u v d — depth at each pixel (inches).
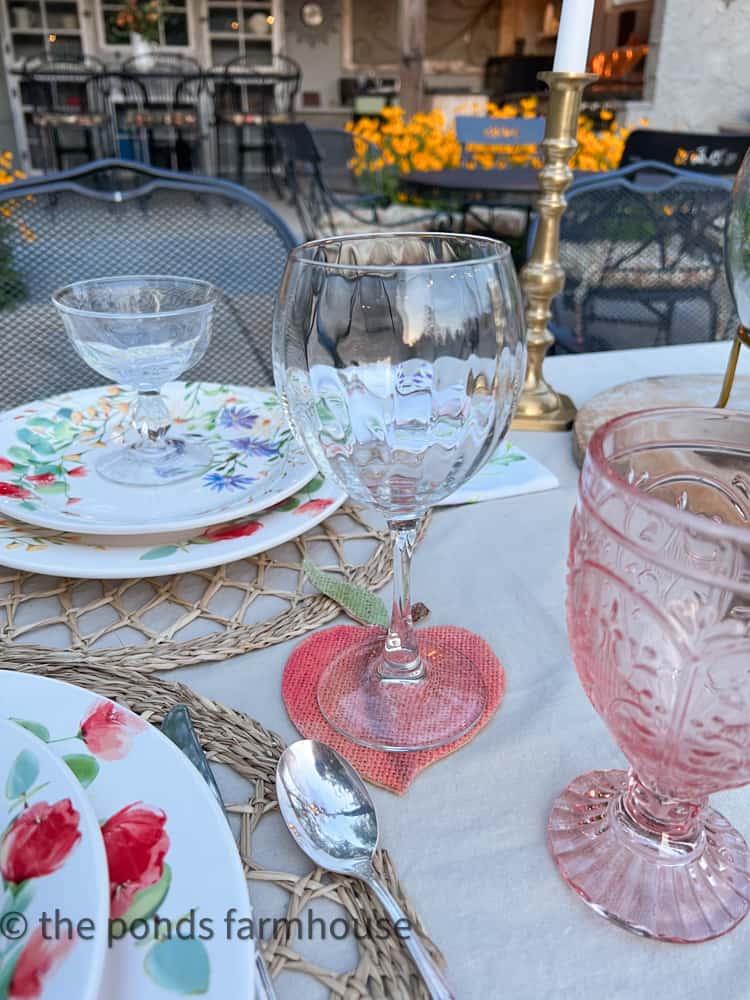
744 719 9.3
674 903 10.4
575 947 10.1
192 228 40.6
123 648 15.2
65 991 7.6
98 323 19.6
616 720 10.2
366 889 10.6
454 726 13.7
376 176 130.8
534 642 16.1
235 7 264.5
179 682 14.8
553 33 311.7
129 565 16.2
